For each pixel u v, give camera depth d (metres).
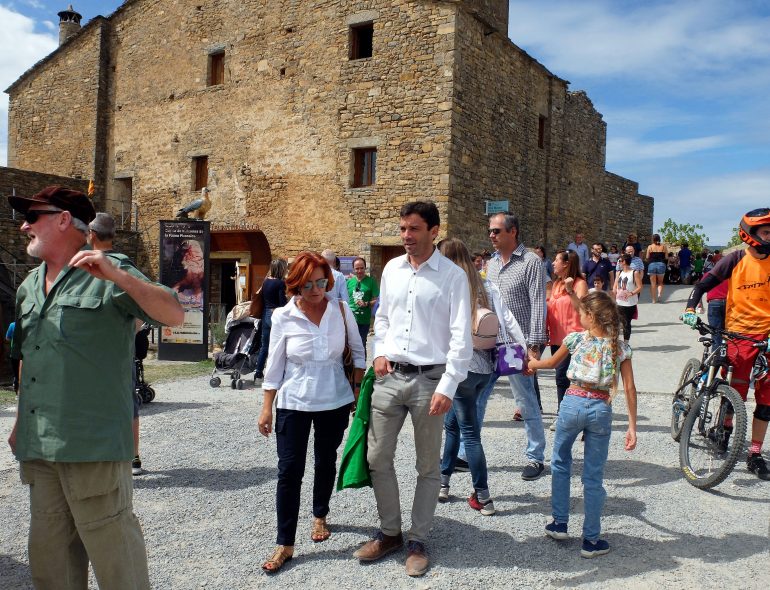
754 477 4.82
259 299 8.40
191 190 18.50
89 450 2.42
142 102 19.59
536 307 4.87
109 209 20.33
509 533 3.83
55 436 2.41
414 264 3.52
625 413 6.91
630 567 3.40
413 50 14.57
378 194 15.08
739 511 4.16
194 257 11.23
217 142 17.92
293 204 16.47
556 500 3.70
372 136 15.15
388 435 3.50
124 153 20.00
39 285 2.57
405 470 4.97
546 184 18.08
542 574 3.33
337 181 15.73
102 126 20.39
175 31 18.83
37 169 21.84
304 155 16.27
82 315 2.47
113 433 2.48
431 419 3.41
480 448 4.07
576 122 19.45
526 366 4.19
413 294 3.44
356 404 3.72
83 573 2.66
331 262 8.54
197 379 9.36
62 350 2.44
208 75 18.20
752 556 3.52
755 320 4.96
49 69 21.52
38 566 2.58
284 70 16.64
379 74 15.05
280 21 16.70
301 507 4.27
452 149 14.12
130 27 19.92
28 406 2.48
